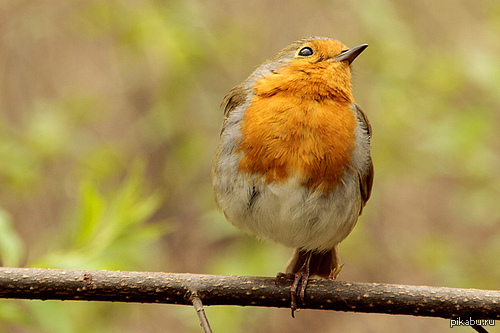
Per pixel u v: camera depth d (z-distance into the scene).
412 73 12.98
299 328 14.49
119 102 15.07
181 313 11.46
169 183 14.28
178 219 14.43
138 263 10.15
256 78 7.83
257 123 7.20
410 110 12.85
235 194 7.34
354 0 12.98
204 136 13.84
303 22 14.26
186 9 12.97
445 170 13.02
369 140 7.84
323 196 7.22
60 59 15.08
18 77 14.72
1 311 7.55
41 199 13.75
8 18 14.41
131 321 13.30
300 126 7.14
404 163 13.03
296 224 7.34
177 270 14.30
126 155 14.46
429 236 14.43
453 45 14.09
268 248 11.95
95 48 15.25
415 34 14.17
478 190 12.70
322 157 7.14
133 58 13.88
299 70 7.32
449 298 6.52
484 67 12.23
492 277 12.81
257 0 14.43
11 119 14.54
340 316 14.66
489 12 14.14
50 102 14.04
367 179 7.92
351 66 8.21
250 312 12.25
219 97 13.88
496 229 14.88
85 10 13.45
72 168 13.54
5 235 7.36
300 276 6.79
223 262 11.87
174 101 13.61
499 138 13.96
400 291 6.63
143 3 13.09
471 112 12.55
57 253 8.38
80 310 11.12
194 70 13.44
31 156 12.37
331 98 7.36
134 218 8.64
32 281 6.45
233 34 13.70
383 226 14.84
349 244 12.95
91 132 14.84
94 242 8.27
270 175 7.17
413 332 14.59
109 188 13.72
